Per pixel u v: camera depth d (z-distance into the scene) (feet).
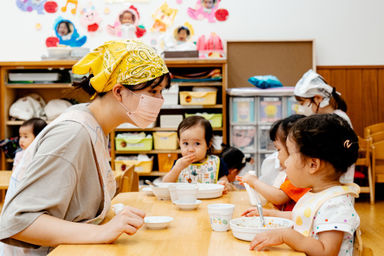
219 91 14.88
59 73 14.24
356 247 3.74
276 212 4.43
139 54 3.87
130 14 15.30
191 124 7.11
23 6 15.42
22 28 15.44
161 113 15.16
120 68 3.86
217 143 13.88
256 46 15.14
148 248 3.20
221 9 15.25
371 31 15.20
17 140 14.03
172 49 13.84
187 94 13.78
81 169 3.71
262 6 15.25
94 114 4.06
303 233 3.79
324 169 3.78
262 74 15.12
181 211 4.57
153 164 14.96
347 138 3.71
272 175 7.30
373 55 15.23
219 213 3.67
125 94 3.94
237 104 13.85
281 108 13.79
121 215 3.41
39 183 3.46
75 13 15.38
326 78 15.30
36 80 14.23
